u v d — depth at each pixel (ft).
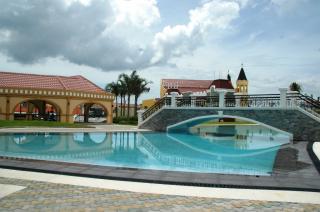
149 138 73.72
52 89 119.65
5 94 110.93
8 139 64.80
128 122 136.05
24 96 114.52
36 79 126.62
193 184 24.75
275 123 70.49
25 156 43.78
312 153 43.98
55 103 120.78
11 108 112.16
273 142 68.49
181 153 50.88
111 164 38.29
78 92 125.90
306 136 66.33
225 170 34.71
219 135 84.99
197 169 35.29
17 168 30.01
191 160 43.57
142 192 22.56
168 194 22.15
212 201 20.63
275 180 26.02
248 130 108.17
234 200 20.94
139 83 155.33
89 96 129.80
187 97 88.63
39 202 19.71
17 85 117.50
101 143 63.46
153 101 188.14
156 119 94.17
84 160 41.70
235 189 23.85
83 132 80.02
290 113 68.54
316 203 20.51
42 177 26.96
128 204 19.70
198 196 21.76
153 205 19.58
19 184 24.31
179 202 20.30
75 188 23.38
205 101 85.25
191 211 18.60
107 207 19.02
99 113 196.75
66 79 135.33
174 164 39.58
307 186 24.04
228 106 79.10
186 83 180.14
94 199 20.62
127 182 25.50
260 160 43.91
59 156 45.39
